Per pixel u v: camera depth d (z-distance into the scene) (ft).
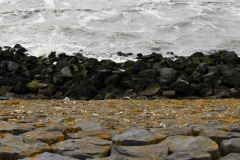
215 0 214.48
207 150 32.24
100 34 164.25
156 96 104.32
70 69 115.96
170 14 192.44
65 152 32.42
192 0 213.46
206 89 105.60
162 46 150.61
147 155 31.65
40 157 30.30
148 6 204.95
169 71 115.44
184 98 103.60
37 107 67.62
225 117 53.21
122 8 202.08
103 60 128.06
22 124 42.57
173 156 30.94
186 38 160.66
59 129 38.96
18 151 31.65
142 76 113.39
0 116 51.01
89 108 67.82
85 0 216.54
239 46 150.61
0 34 163.32
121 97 104.63
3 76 116.26
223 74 114.52
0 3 210.18
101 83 111.04
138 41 156.66
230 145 33.17
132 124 46.57
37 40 156.97
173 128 40.47
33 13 193.36
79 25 177.37
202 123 45.88
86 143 34.32
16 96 105.70
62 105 74.54
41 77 114.42
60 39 158.81
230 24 178.09
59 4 210.79
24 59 128.57
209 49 146.92
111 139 35.86
